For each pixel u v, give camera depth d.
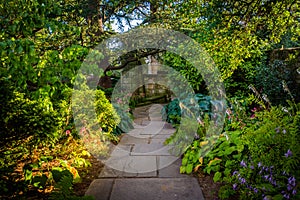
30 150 2.52
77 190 2.50
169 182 2.65
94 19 5.32
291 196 1.83
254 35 4.36
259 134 2.18
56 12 2.39
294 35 5.20
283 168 1.93
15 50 1.88
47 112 2.53
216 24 3.72
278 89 4.99
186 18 4.43
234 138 2.89
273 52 5.76
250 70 5.89
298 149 1.91
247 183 2.13
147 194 2.40
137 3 5.13
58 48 4.30
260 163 2.05
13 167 2.42
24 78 2.01
